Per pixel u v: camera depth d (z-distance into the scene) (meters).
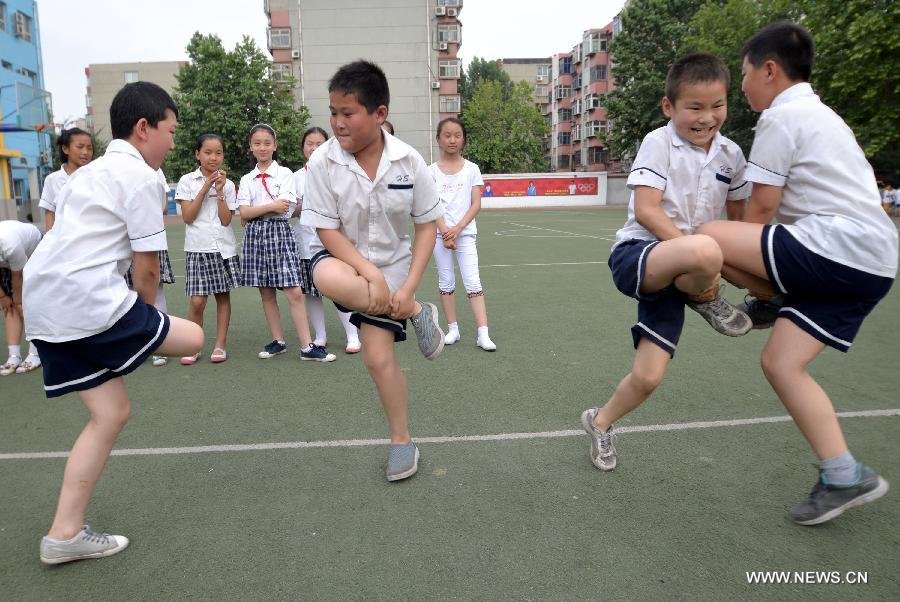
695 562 2.19
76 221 2.23
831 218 2.25
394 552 2.29
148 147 2.42
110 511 2.62
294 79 38.66
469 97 70.38
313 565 2.22
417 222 2.82
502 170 48.47
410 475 2.87
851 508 2.51
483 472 2.91
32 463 3.12
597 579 2.11
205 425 3.56
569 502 2.62
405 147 2.69
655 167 2.52
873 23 18.33
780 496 2.64
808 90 2.41
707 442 3.19
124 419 2.36
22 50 27.89
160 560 2.27
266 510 2.61
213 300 7.72
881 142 19.77
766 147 2.37
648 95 35.81
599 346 5.12
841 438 2.35
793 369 2.35
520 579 2.11
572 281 8.63
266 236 4.77
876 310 6.28
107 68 63.00
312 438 3.36
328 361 4.88
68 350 2.21
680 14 35.88
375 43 44.22
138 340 2.28
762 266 2.33
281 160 36.25
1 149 23.12
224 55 34.25
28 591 2.11
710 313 2.46
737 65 26.67
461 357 4.86
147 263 2.35
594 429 2.91
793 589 2.03
